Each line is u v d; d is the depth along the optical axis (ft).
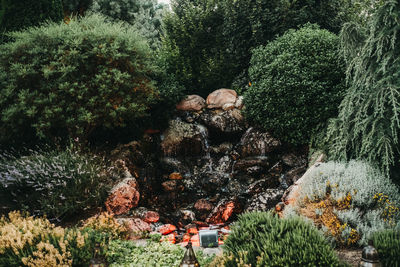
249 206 22.80
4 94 22.29
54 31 23.95
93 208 21.13
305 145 25.86
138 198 23.29
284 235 10.89
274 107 25.61
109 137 28.91
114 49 24.08
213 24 36.19
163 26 37.68
